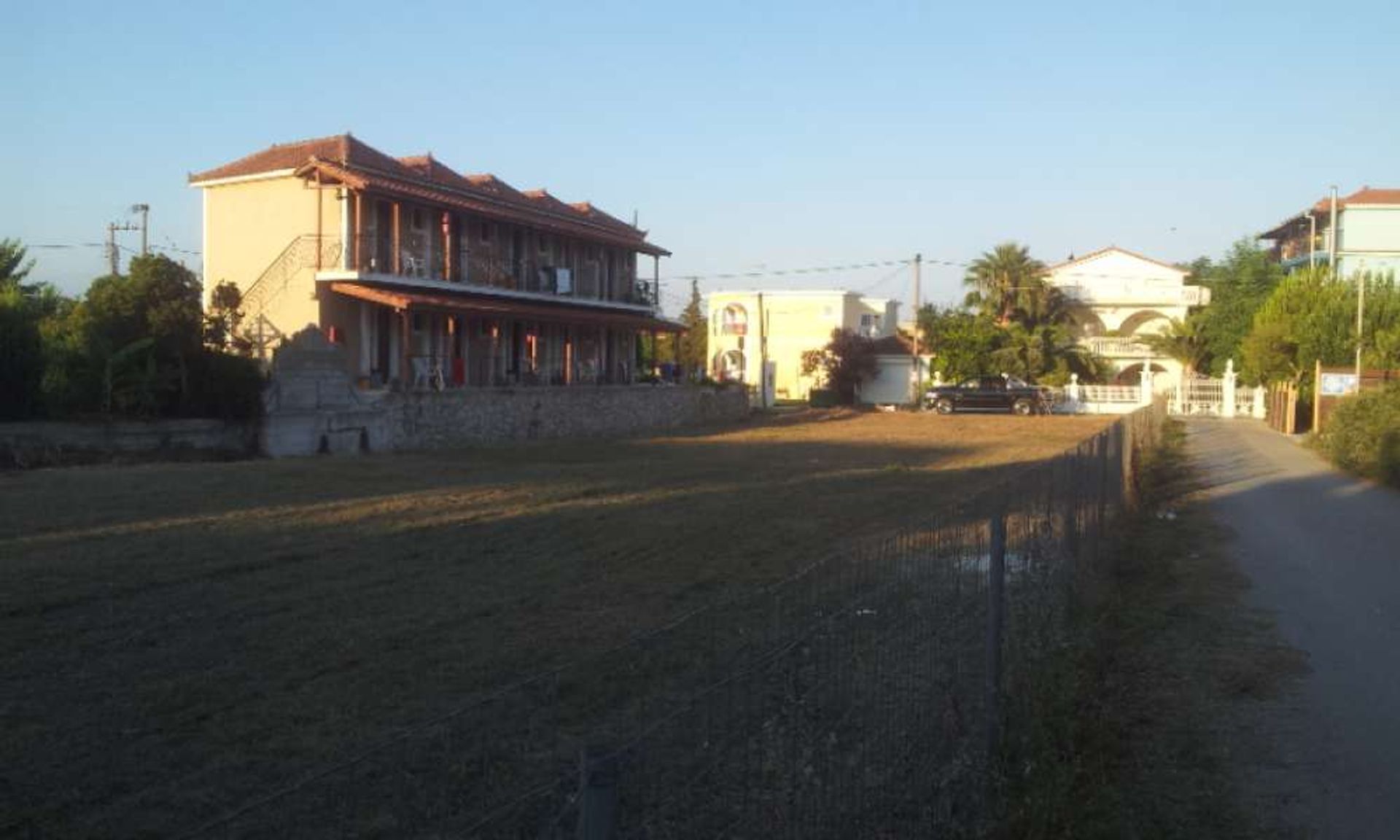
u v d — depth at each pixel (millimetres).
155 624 9359
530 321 38750
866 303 75875
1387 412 24672
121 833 5398
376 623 9594
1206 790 6340
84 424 22109
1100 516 12703
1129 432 20078
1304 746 7094
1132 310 66625
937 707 5477
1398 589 12031
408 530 14641
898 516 17328
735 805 3787
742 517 16859
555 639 9141
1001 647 6086
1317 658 9234
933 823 5145
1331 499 20453
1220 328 63281
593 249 45312
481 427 32750
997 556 5980
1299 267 63344
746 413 53094
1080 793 5797
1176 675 8703
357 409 28062
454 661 8430
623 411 40969
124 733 6801
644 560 13023
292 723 7031
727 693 3820
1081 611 9320
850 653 4645
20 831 5410
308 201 33406
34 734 6758
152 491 17625
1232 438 38719
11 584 10539
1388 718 7656
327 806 5109
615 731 6629
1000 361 59844
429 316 35812
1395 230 60281
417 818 4762
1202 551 14656
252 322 31578
